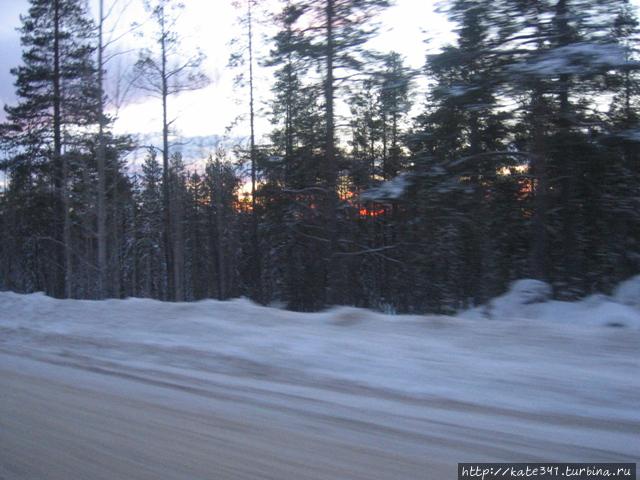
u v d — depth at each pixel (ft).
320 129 71.97
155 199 147.13
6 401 21.62
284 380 24.61
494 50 50.93
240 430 17.69
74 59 85.87
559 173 59.16
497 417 18.54
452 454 15.40
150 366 28.35
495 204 66.74
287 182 92.38
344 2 61.36
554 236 65.05
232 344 30.73
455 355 25.23
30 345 36.11
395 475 14.03
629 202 60.13
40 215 106.73
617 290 47.19
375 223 109.91
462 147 60.49
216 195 146.10
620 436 16.62
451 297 90.89
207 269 167.12
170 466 14.84
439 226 65.05
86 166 77.82
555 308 45.78
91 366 28.81
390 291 122.11
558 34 48.60
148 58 75.77
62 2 87.40
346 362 25.76
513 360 23.95
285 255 112.27
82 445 16.56
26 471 14.75
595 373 21.57
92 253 119.03
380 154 94.63
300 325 32.99
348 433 17.25
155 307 40.32
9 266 124.57
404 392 21.63
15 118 93.25
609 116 52.95
